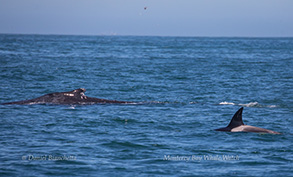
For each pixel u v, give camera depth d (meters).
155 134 75.56
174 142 70.19
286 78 175.62
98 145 67.56
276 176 54.06
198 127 81.62
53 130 76.94
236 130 78.12
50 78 162.38
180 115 93.00
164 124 83.75
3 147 65.12
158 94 127.56
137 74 185.88
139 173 54.84
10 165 56.78
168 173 54.94
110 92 130.62
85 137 72.44
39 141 69.12
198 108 102.38
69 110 95.62
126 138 72.25
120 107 101.19
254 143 70.00
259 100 117.94
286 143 70.19
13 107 97.50
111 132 76.50
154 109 99.75
